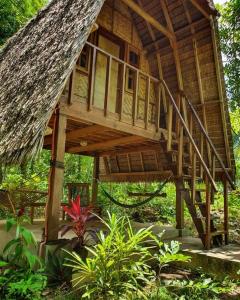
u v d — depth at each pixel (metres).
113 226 3.39
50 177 4.13
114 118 5.01
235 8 7.65
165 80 7.11
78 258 3.21
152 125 5.75
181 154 5.37
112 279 3.04
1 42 12.17
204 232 4.95
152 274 3.56
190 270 4.40
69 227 4.05
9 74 6.64
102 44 6.27
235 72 8.09
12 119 4.43
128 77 6.72
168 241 5.38
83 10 4.99
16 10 12.70
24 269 3.52
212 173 5.68
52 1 8.10
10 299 3.10
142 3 6.64
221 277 4.00
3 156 3.72
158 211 9.89
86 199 7.22
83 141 6.64
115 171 8.81
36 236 4.80
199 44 6.35
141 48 7.14
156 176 7.72
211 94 6.48
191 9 6.16
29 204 5.86
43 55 5.33
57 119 4.25
